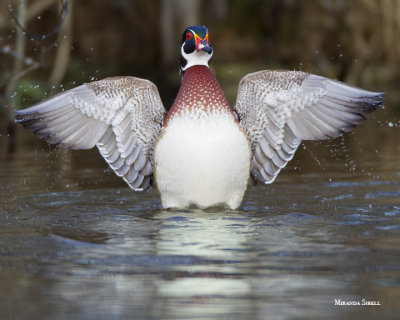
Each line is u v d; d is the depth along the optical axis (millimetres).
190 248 7945
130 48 29984
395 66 26188
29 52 23719
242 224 9211
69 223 9453
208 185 9680
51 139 9914
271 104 10180
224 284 6688
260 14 29938
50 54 24078
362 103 9758
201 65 10188
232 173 9703
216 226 9086
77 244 8188
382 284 6633
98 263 7379
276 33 29141
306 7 28016
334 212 10133
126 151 10375
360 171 13984
